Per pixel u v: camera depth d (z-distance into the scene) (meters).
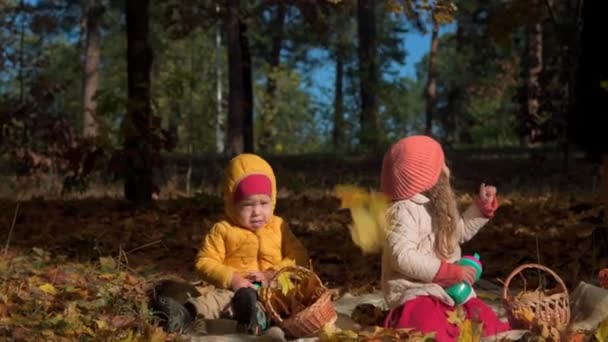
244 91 19.31
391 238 4.79
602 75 6.85
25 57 14.86
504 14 14.44
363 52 28.92
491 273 7.10
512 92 38.66
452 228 4.87
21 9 15.15
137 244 8.35
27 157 12.89
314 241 8.69
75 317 5.18
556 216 9.94
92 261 7.52
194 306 5.39
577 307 5.45
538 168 16.70
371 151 26.98
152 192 11.32
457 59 47.09
